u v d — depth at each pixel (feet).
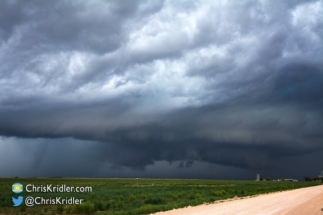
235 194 183.32
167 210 88.43
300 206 98.73
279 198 142.31
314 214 76.28
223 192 190.19
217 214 76.64
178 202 113.91
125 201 116.98
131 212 79.05
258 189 253.44
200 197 141.79
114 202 108.37
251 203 113.91
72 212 86.74
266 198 144.56
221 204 110.22
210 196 159.02
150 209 83.97
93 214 83.30
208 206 101.65
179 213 79.36
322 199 129.59
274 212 81.25
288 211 83.56
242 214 76.54
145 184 365.40
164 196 143.74
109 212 83.92
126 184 350.23
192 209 90.63
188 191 196.13
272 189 258.98
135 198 124.67
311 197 144.46
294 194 176.24
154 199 112.98
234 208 93.50
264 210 86.63
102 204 95.66
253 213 78.84
